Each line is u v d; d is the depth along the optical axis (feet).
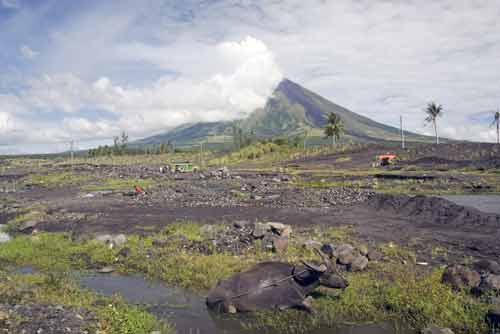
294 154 329.72
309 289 36.73
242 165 308.40
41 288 40.45
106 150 520.83
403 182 154.10
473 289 35.60
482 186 132.77
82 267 52.06
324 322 32.89
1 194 161.99
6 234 79.51
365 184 149.69
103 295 40.04
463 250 53.16
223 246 55.93
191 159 387.34
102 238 63.62
